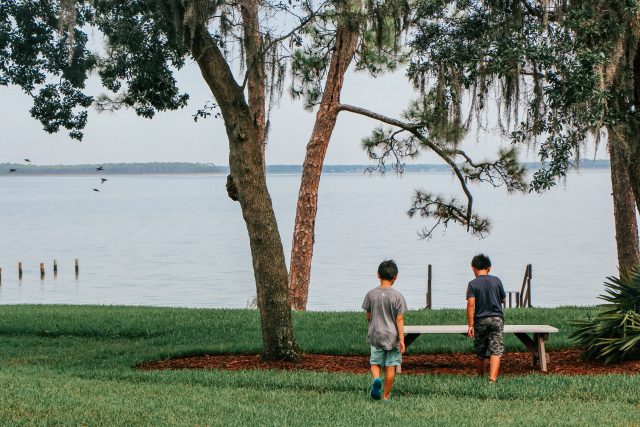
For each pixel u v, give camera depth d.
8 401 10.92
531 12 16.25
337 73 25.39
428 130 22.42
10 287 52.16
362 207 167.75
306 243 26.78
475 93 17.00
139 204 197.00
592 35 14.68
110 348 16.58
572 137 15.38
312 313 21.17
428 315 19.92
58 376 13.23
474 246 79.94
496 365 12.19
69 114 21.50
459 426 9.71
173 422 9.96
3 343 17.53
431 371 13.80
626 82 15.09
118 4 18.44
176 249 79.94
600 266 61.62
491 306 12.30
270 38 14.81
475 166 23.27
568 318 19.47
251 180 14.33
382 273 11.26
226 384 12.56
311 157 26.47
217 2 13.95
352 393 11.76
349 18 15.01
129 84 20.39
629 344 13.42
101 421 9.98
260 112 19.86
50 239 92.75
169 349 15.93
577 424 9.82
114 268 63.59
